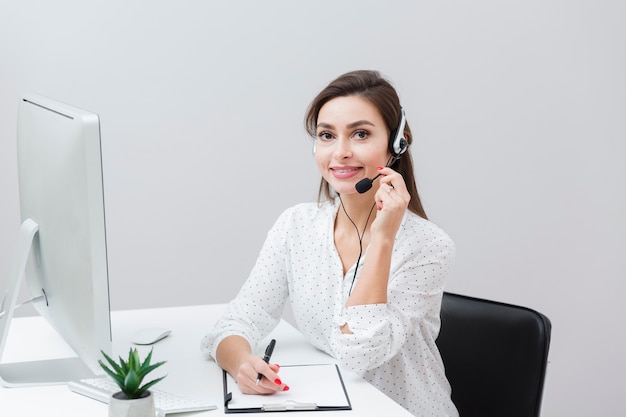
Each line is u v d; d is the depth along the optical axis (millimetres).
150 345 1791
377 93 1681
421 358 1708
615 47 3279
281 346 1812
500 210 3281
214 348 1659
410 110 3176
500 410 1788
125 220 3027
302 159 3129
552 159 3293
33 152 1571
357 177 1692
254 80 3061
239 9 3018
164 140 3023
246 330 1737
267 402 1412
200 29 3000
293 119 3107
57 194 1440
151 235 3055
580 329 3369
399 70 3154
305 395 1445
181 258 3088
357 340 1540
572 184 3316
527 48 3227
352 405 1413
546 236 3322
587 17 3248
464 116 3215
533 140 3273
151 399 1213
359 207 1754
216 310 2104
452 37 3174
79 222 1368
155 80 2992
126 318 2021
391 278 1680
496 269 3303
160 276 3080
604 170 3328
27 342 1809
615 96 3301
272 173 3117
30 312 2994
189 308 2125
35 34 2887
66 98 2938
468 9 3174
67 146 1375
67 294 1464
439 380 1770
